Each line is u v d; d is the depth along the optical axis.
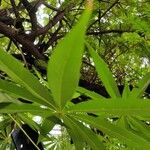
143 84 0.52
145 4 1.29
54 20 1.11
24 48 1.06
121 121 0.51
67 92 0.34
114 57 1.46
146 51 1.29
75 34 0.29
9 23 1.16
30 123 0.56
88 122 0.40
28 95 0.38
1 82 0.37
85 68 1.31
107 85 0.51
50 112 0.38
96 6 1.29
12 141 0.66
